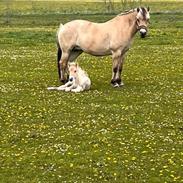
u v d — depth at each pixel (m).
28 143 15.45
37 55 38.12
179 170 12.92
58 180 12.34
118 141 15.52
